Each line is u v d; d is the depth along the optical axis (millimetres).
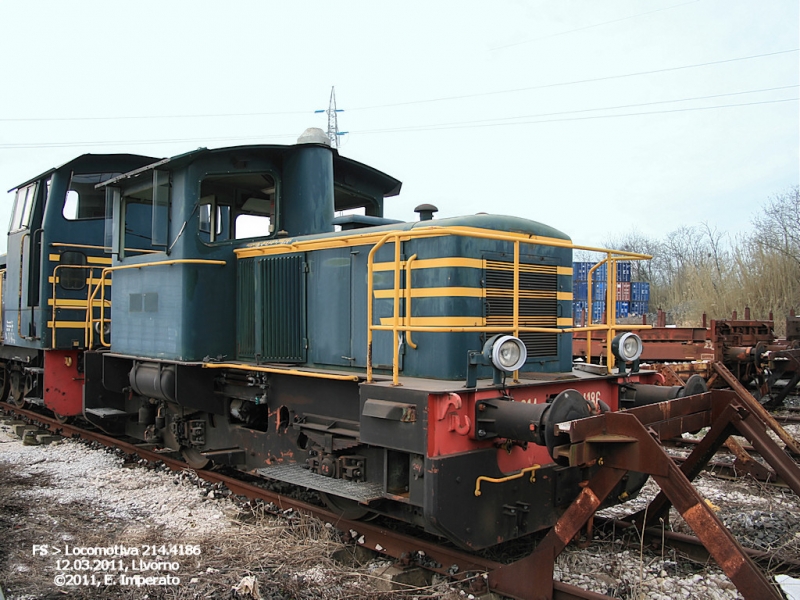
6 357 11344
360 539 4891
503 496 4363
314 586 4125
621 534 5074
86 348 9000
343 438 5125
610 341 5398
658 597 3998
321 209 6520
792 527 5383
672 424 4336
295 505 5621
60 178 9508
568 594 3783
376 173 7375
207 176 6355
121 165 10023
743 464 7086
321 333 5773
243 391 6332
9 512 5711
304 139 6641
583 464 3623
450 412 4070
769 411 11906
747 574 3172
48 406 9406
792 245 22844
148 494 6375
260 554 4641
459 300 4770
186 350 6289
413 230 4434
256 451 6219
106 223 8195
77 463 7766
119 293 7801
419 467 4156
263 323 6277
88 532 5211
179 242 6352
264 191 7043
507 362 4285
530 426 3885
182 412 7164
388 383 4465
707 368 9945
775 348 12922
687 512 3400
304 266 5926
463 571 4266
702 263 24547
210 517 5605
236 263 6715
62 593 4047
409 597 3967
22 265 10320
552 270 5516
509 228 5152
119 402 8312
